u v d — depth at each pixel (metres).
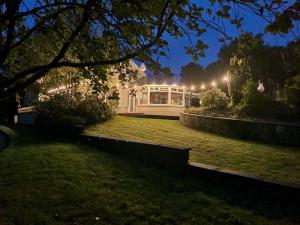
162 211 5.88
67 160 9.24
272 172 7.88
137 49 4.54
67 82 7.72
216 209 5.91
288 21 3.34
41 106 16.73
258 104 15.73
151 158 9.11
